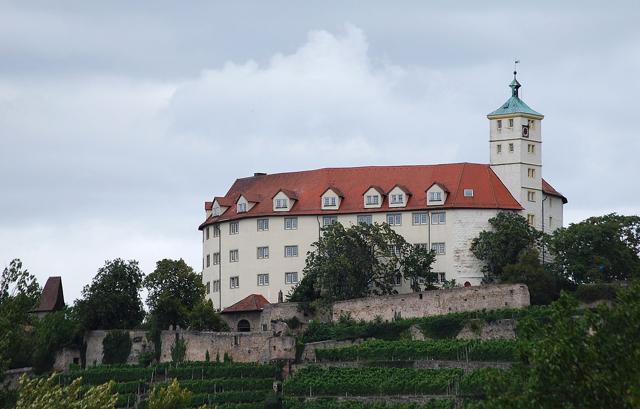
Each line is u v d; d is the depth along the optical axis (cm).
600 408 16812
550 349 17375
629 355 17238
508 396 17488
